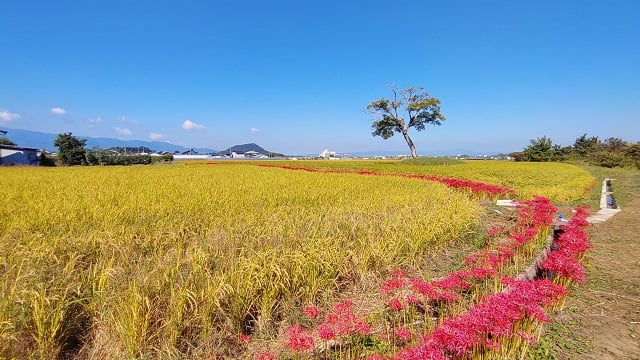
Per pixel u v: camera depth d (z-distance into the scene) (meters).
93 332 3.60
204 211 7.93
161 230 6.12
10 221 6.66
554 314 4.50
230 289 3.85
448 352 3.09
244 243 5.39
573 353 3.66
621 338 3.97
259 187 13.17
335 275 5.02
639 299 5.00
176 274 4.05
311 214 7.69
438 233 6.86
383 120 55.25
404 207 8.80
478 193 14.92
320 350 3.46
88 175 19.62
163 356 3.29
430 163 45.59
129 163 59.62
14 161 46.66
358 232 6.36
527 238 6.25
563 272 4.96
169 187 12.87
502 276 4.99
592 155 53.66
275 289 4.18
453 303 4.20
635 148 50.12
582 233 6.68
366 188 13.49
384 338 3.75
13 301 3.33
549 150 59.09
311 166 39.66
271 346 3.71
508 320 3.33
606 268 6.30
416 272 5.66
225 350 3.62
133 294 3.49
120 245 5.30
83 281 3.93
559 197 14.42
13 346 3.13
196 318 3.65
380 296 4.85
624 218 10.90
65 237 5.44
